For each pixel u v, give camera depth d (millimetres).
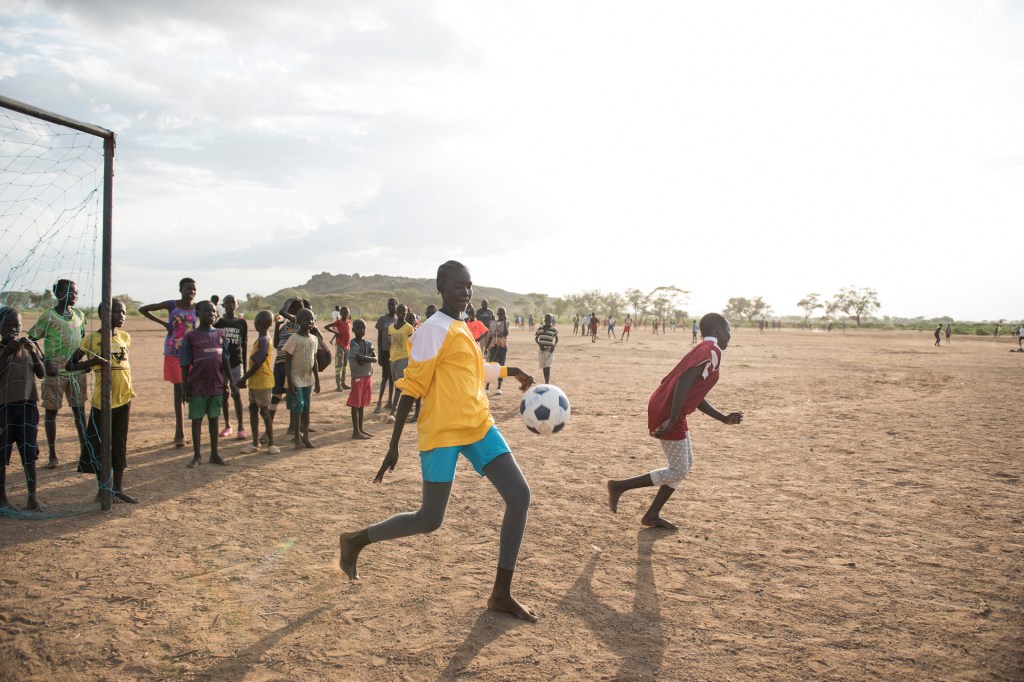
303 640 3418
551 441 9008
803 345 41594
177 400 8281
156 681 3021
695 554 4723
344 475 6969
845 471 7301
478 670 3123
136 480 6695
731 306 153375
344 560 3973
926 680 3088
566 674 3096
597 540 5004
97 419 5812
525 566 4465
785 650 3361
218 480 6715
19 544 4812
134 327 41219
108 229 5508
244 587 4090
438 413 3600
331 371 19281
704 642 3439
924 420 10984
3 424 5473
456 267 3730
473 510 5742
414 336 3695
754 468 7441
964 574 4391
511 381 16562
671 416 4906
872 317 144000
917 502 6086
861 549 4844
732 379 18125
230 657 3240
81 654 3262
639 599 3963
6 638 3418
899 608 3869
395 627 3568
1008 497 6270
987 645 3434
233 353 8977
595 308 145875
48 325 7008
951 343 46938
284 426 10062
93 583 4125
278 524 5320
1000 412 11938
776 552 4773
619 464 7602
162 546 4801
